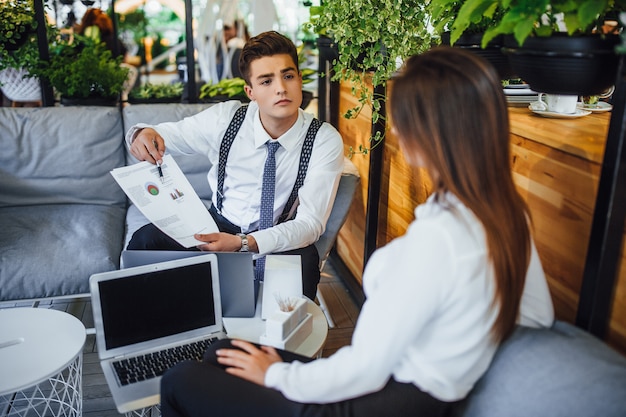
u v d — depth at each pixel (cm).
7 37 296
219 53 378
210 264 166
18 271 228
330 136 222
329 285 308
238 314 175
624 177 125
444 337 115
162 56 437
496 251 110
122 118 286
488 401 122
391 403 125
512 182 115
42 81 312
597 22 139
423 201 213
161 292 160
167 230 187
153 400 143
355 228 296
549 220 157
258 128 221
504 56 173
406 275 109
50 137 274
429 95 109
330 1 228
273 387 125
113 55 369
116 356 157
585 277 136
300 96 215
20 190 273
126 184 194
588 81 133
